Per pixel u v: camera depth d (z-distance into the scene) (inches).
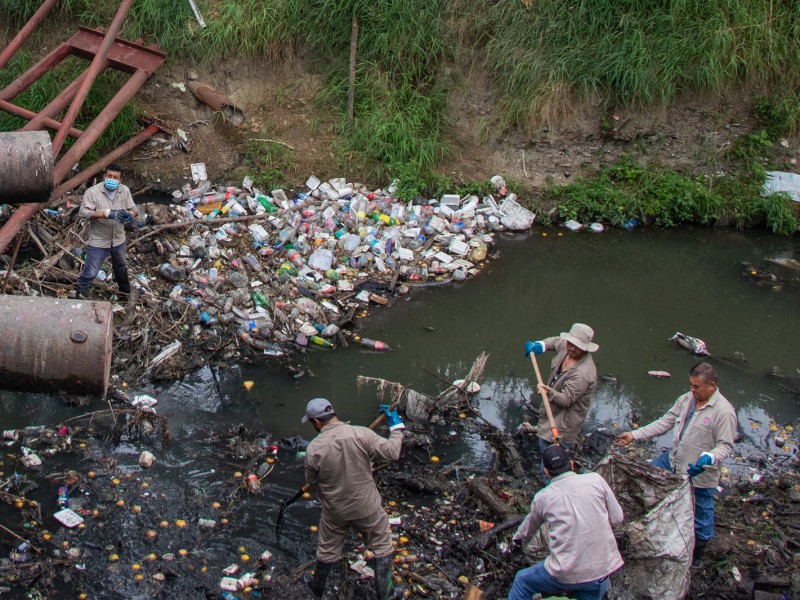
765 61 454.0
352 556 218.2
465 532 228.7
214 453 255.1
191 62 436.1
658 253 415.8
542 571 176.6
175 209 384.8
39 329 153.9
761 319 361.7
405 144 424.2
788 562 223.3
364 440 190.4
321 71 446.3
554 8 448.1
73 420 261.9
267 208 398.3
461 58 453.4
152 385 284.7
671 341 340.5
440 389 297.7
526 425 277.3
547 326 345.7
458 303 359.3
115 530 220.7
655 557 190.2
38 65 370.0
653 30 450.3
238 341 312.8
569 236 426.6
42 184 168.7
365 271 370.6
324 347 317.4
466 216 416.8
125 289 320.5
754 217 444.5
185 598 201.5
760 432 286.2
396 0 436.1
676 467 212.7
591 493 174.2
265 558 214.4
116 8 438.3
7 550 210.8
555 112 443.2
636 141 450.9
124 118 413.1
